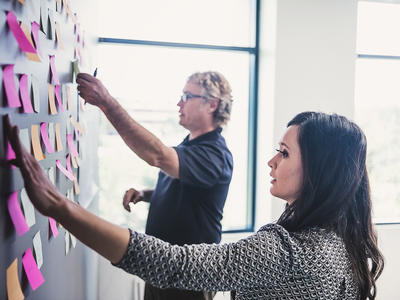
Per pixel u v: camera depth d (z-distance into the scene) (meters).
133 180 2.61
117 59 2.61
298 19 2.61
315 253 0.80
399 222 2.98
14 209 0.62
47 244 0.85
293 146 0.87
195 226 1.63
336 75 2.69
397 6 2.94
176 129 2.69
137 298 2.45
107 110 1.18
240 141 2.89
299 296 0.80
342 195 0.84
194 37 2.72
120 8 2.58
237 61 2.83
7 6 0.57
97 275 2.30
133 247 0.70
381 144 3.03
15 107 0.61
